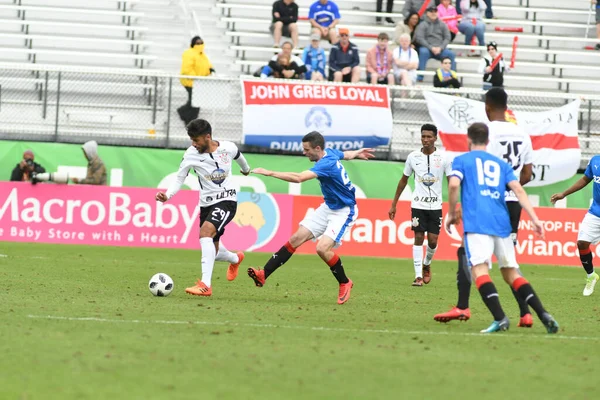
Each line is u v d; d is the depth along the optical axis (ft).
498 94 113.70
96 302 119.85
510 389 71.87
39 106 252.83
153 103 252.42
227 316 110.11
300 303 128.88
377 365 79.92
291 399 65.67
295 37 296.30
